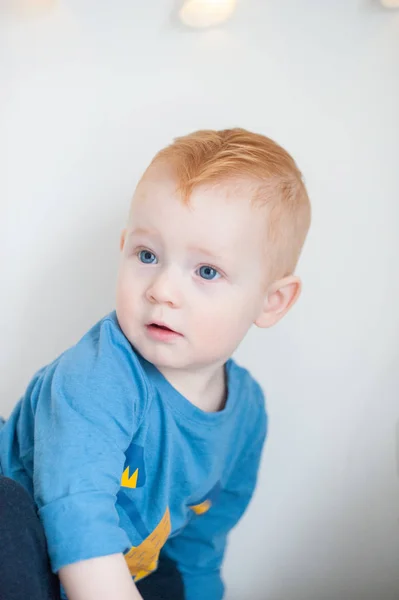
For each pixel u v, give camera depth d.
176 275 0.64
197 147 0.67
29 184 0.90
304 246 0.91
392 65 0.88
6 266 0.91
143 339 0.65
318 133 0.89
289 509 0.95
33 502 0.57
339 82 0.89
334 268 0.91
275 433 0.94
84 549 0.54
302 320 0.92
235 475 0.89
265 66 0.89
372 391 0.92
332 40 0.88
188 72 0.89
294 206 0.70
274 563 0.96
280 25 0.88
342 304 0.92
